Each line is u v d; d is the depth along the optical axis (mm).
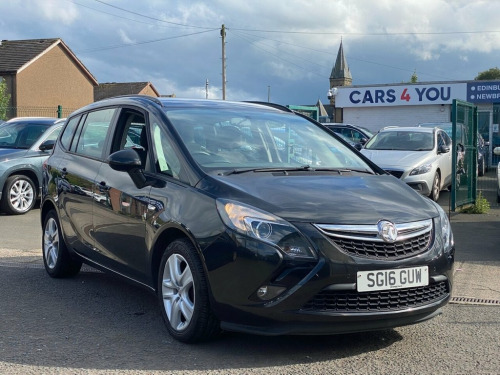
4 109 34656
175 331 4625
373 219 4270
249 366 4203
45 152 12086
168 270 4719
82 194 5977
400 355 4457
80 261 6332
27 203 11891
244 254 4109
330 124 22094
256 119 5809
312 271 4047
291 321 4070
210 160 4945
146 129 5449
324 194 4527
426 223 4559
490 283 6641
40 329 5012
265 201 4305
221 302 4223
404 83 31359
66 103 46719
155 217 4805
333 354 4453
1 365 4215
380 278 4180
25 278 6789
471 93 29766
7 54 43531
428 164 12812
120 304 5770
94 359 4336
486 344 4723
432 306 4461
